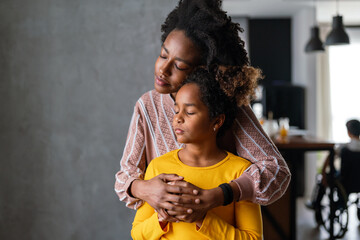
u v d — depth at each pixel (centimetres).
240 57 104
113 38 188
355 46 727
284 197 314
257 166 104
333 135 746
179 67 101
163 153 116
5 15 189
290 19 610
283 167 107
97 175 193
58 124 192
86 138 192
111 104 190
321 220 375
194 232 97
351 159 370
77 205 194
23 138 192
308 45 459
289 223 314
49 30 189
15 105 192
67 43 189
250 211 102
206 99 96
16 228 195
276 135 410
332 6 561
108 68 189
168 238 99
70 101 191
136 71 189
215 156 105
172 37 101
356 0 527
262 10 564
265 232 314
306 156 547
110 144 192
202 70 101
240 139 112
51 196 194
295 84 561
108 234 195
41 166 193
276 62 614
